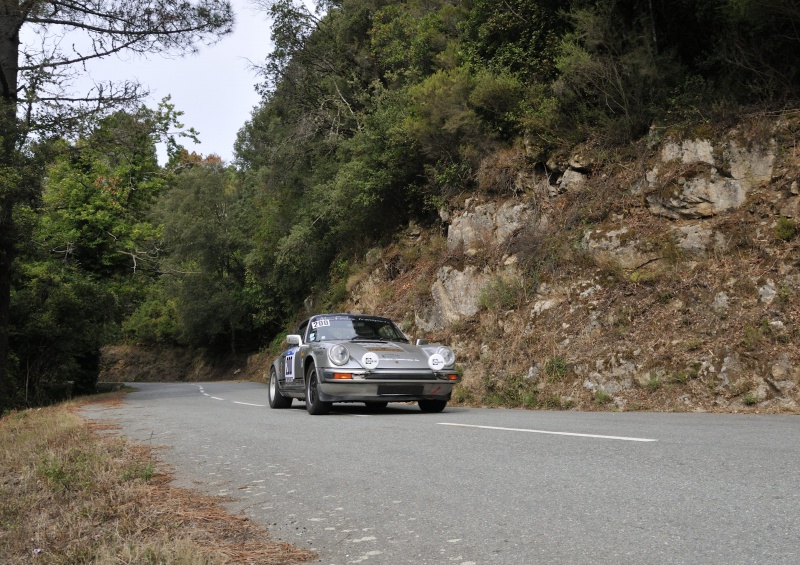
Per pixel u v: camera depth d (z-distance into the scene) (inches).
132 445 300.4
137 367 2380.7
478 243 711.7
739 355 444.5
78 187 1138.0
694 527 136.3
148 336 2416.3
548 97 726.5
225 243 1945.1
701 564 115.3
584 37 677.9
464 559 126.3
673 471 191.5
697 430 286.7
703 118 589.3
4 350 755.4
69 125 724.0
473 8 840.9
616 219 604.7
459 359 639.8
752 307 472.4
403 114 909.8
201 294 1977.1
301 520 161.9
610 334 525.0
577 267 596.1
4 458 270.8
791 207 512.4
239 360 2026.3
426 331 740.0
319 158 1209.4
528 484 184.9
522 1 765.9
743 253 513.3
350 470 219.9
